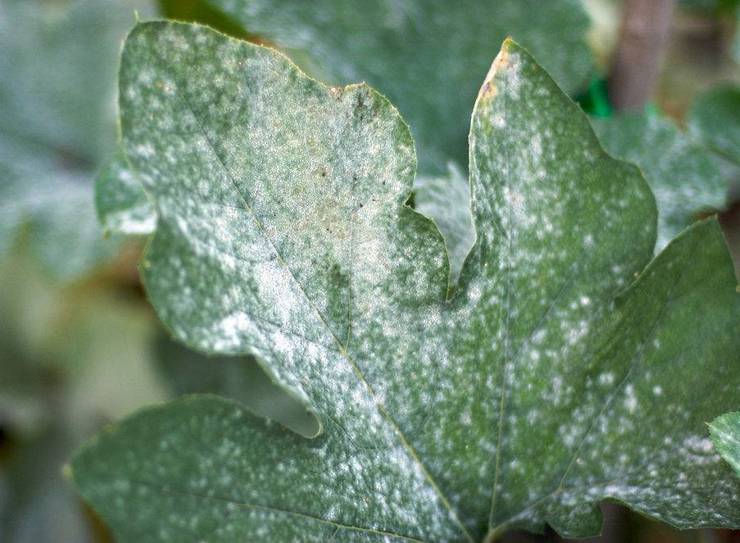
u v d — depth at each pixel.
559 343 0.33
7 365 0.55
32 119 0.55
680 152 0.43
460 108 0.44
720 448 0.32
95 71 0.56
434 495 0.33
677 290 0.33
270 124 0.31
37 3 0.57
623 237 0.33
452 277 0.34
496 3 0.45
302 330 0.32
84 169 0.55
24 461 0.54
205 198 0.32
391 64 0.44
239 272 0.32
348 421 0.32
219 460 0.31
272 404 0.48
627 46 0.46
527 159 0.33
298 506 0.32
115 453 0.30
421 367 0.33
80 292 0.57
